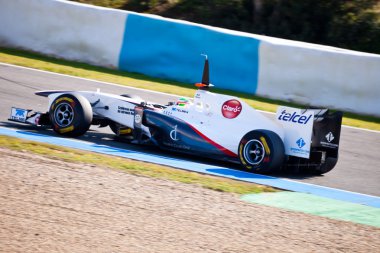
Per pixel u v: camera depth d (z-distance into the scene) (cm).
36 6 6109
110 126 3834
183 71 5684
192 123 3397
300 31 7988
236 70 5547
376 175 3528
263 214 2483
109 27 5897
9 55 5912
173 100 4912
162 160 3278
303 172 3428
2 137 3322
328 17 7944
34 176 2675
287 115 3238
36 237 1988
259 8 8050
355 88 5306
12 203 2291
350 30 7744
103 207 2353
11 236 1977
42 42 6125
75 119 3469
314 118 3234
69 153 3153
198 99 3416
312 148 3247
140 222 2227
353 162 3794
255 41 5469
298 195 2859
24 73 5250
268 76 5466
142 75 5781
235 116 3291
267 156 3123
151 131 3494
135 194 2566
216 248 2042
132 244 2003
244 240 2148
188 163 3291
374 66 5244
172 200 2539
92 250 1922
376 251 2170
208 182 2886
